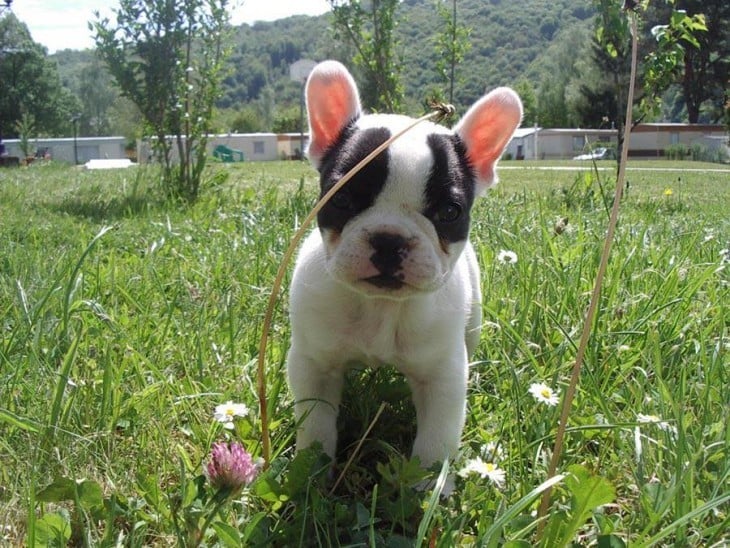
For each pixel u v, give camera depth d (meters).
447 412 0.60
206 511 0.47
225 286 0.97
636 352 0.77
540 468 0.58
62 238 1.37
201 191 2.16
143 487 0.51
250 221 1.42
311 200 1.72
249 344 0.81
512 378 0.68
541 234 1.18
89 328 0.78
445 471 0.48
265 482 0.51
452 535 0.47
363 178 0.57
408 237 0.55
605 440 0.62
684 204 2.16
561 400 0.65
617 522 0.51
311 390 0.62
